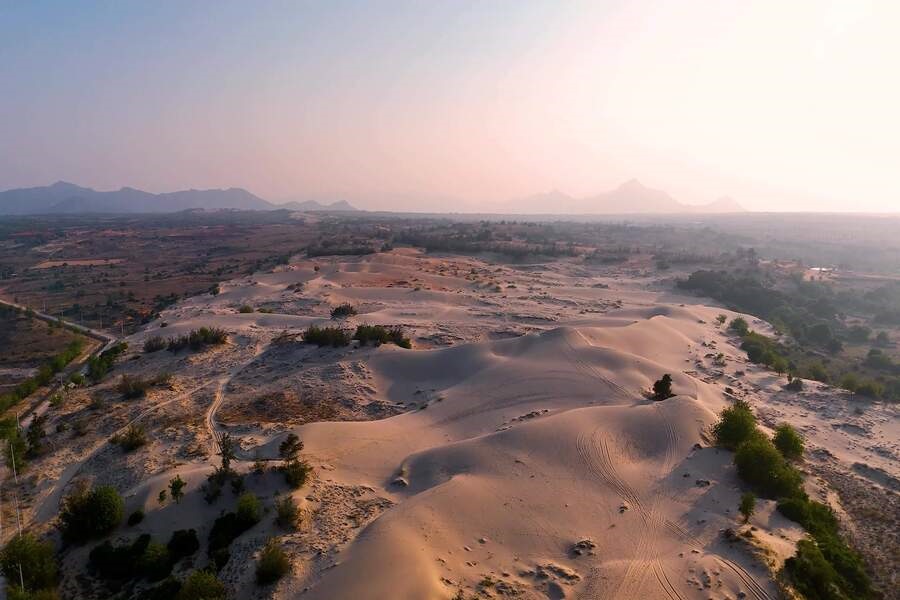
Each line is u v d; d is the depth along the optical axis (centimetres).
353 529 2814
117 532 3023
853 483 3725
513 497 3041
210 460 3769
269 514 2962
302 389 5325
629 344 6769
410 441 4088
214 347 6994
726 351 7419
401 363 5925
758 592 2245
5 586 2648
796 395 5753
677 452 3594
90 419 4812
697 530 2744
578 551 2603
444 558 2491
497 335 7612
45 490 3697
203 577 2378
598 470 3347
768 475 3180
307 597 2255
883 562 2828
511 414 4559
